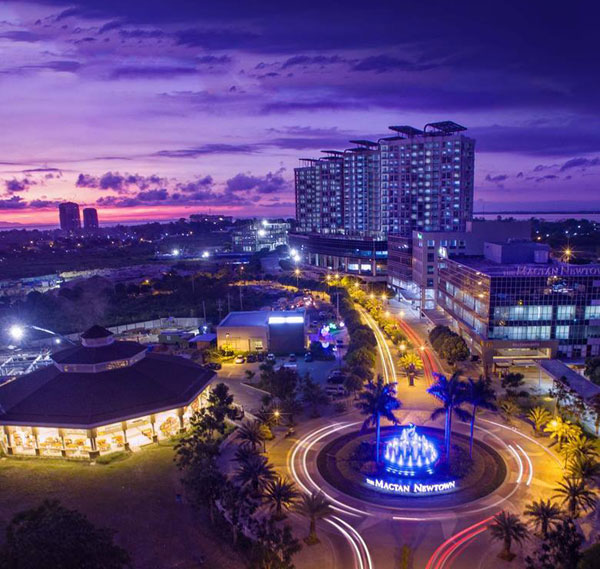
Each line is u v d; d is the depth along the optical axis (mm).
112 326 183500
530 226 192000
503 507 66375
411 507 67250
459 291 149625
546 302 119375
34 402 87562
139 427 87688
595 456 74562
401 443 80750
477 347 129375
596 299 118312
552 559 54438
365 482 73625
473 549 58438
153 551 59094
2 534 62375
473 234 192125
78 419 83500
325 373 124875
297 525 64312
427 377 119375
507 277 118438
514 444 83625
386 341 152000
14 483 75750
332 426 93500
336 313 188125
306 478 75375
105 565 46219
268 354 140250
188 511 67188
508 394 99250
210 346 149000
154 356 107875
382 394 78188
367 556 57969
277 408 93688
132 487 73625
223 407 89438
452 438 86562
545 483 71562
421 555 57781
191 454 72500
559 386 92250
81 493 72500
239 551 58781
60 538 44562
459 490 70750
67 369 94000
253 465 67875
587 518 62812
